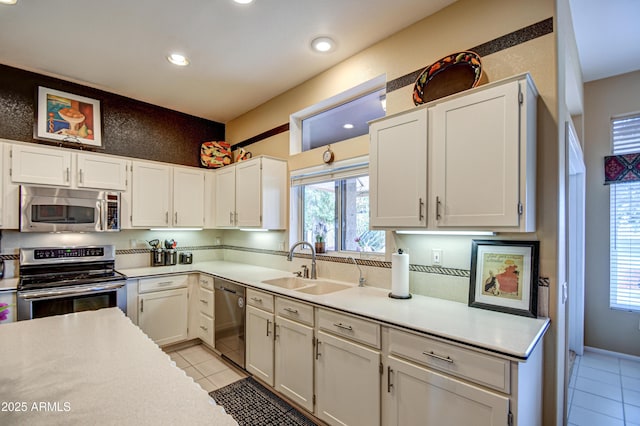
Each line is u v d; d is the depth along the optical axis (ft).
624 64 9.77
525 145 4.79
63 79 9.78
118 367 3.51
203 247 13.37
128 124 11.15
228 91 10.64
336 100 9.19
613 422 7.08
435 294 6.68
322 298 6.70
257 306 8.20
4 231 8.95
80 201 9.21
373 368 5.44
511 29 5.76
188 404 2.78
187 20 6.98
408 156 6.10
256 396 7.70
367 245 8.56
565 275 5.90
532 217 5.09
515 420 3.92
